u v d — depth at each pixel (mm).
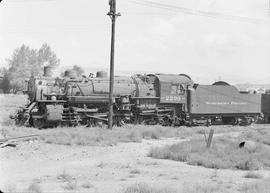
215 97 39688
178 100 36969
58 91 30719
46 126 29203
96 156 18922
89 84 31938
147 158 18906
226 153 20031
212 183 13156
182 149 20297
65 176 13641
